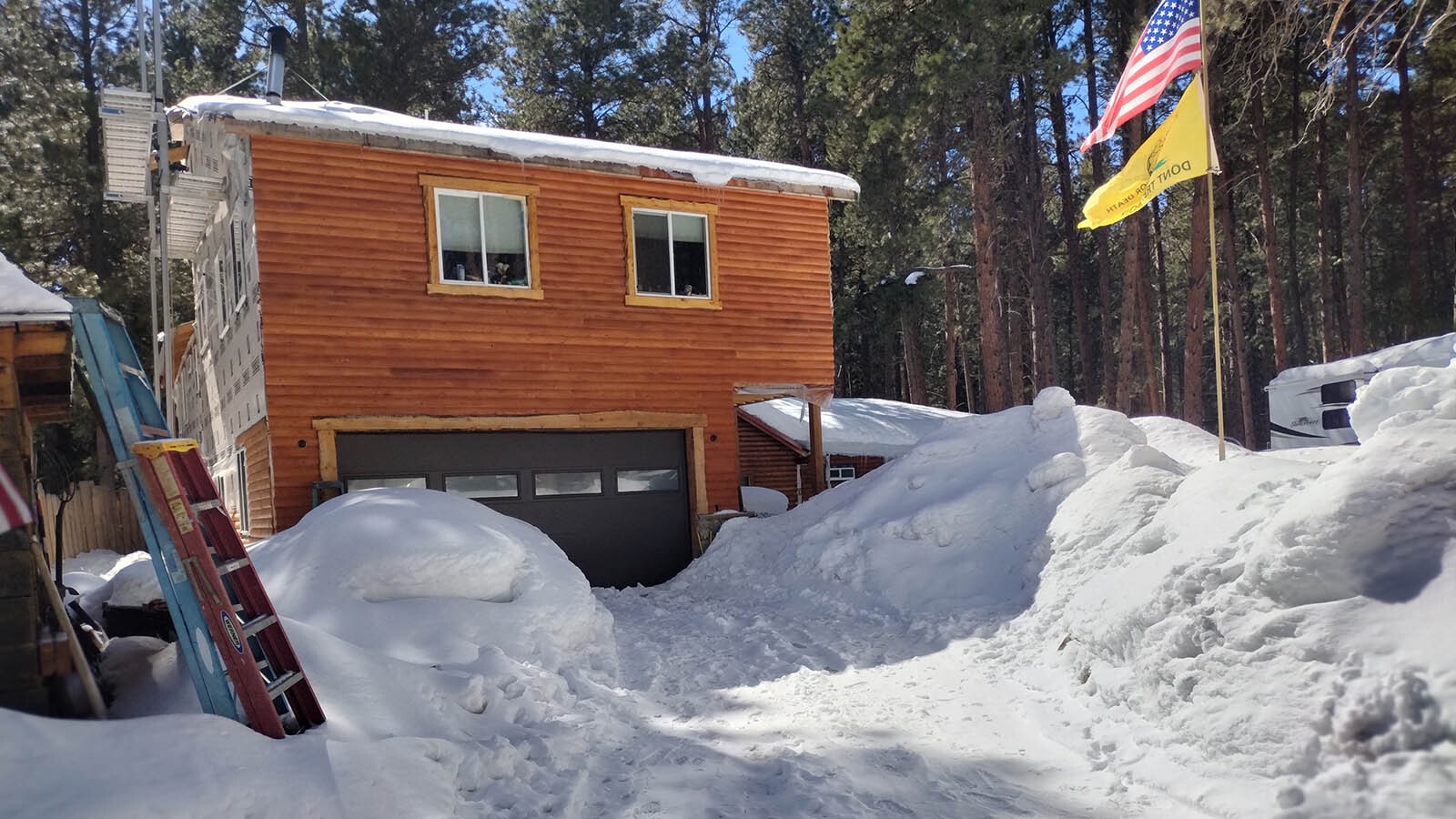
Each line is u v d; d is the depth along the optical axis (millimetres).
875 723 6172
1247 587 5156
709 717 6602
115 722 3887
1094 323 49562
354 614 6945
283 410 11625
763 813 4539
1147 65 9984
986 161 25078
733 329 15055
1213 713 4793
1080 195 39625
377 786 4137
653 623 10445
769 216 15492
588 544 13875
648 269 14453
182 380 24453
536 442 13547
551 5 34875
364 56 29062
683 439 14727
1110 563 7395
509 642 7145
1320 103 12359
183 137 14633
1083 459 10930
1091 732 5547
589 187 13961
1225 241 29203
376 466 12359
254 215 11594
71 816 3232
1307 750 4191
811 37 35344
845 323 32656
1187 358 24438
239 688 4363
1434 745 3816
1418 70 28906
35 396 5930
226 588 4945
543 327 13477
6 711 3672
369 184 12359
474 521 8320
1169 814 4391
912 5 24047
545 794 4777
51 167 26000
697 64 35969
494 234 13258
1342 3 11797
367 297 12242
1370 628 4445
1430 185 31266
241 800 3674
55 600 4773
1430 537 4629
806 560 11930
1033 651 7535
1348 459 5367
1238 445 12117
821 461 15961
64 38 30266
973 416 13523
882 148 28797
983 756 5422
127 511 22203
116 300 26688
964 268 26172
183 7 31656
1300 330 34031
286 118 11633
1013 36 23281
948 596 9945
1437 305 29875
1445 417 5297
